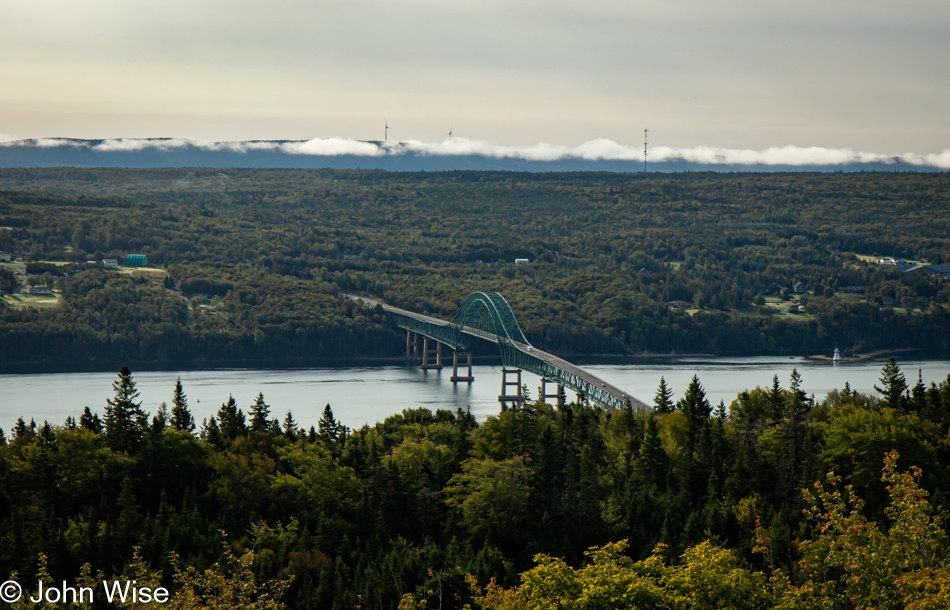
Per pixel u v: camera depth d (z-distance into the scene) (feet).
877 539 458.91
